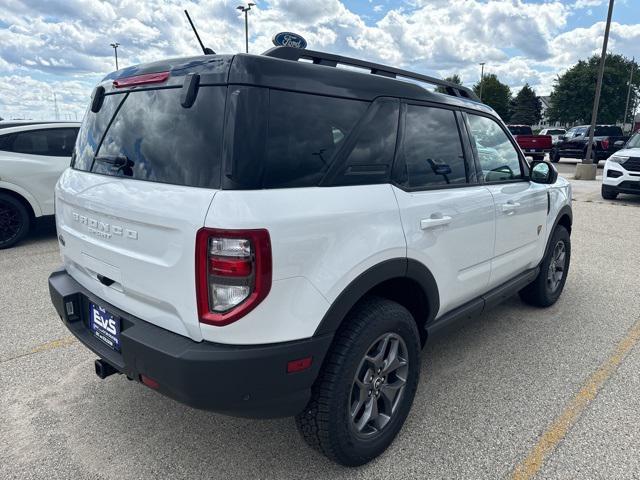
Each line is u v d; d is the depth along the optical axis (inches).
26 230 258.7
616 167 425.7
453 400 117.2
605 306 179.6
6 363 133.2
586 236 294.4
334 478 91.4
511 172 140.4
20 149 254.8
